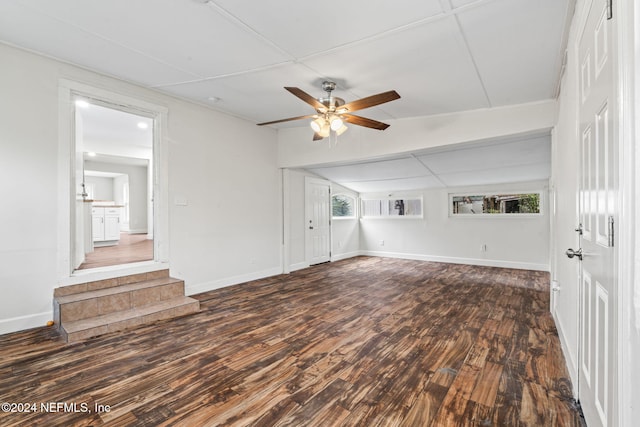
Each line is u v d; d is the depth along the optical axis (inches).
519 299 155.9
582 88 66.9
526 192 233.3
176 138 160.1
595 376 54.7
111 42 105.8
